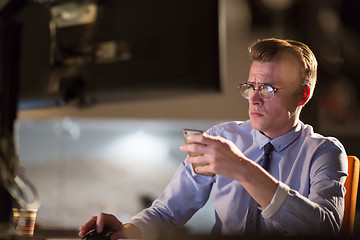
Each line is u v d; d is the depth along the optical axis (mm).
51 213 4285
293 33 2168
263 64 1621
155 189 4434
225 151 1274
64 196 4332
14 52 1399
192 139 1282
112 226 1457
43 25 1369
